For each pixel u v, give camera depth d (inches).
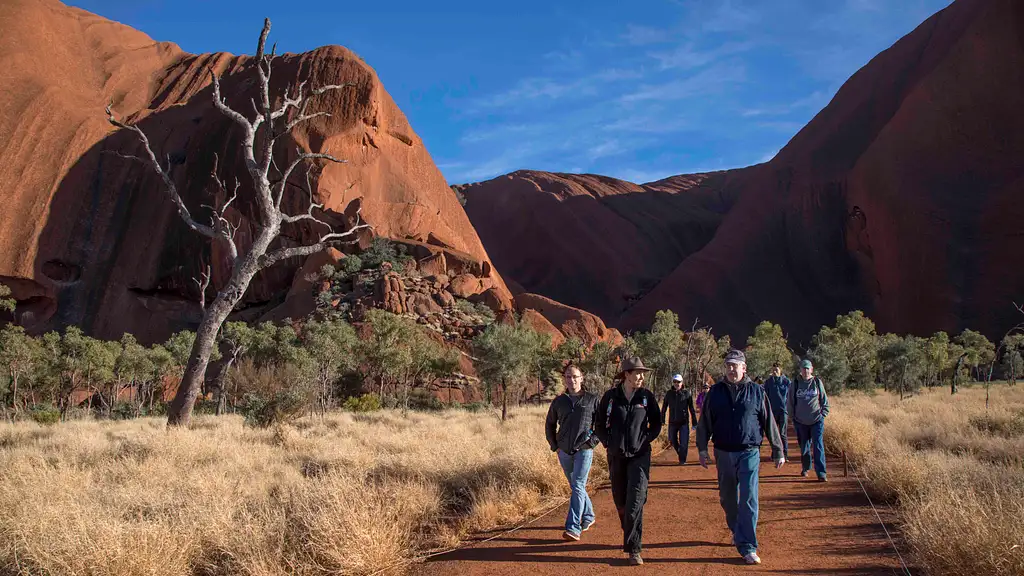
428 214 3686.0
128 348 2006.6
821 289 5270.7
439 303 2861.7
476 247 4160.9
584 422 217.6
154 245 3892.7
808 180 5723.4
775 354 2345.0
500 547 203.0
